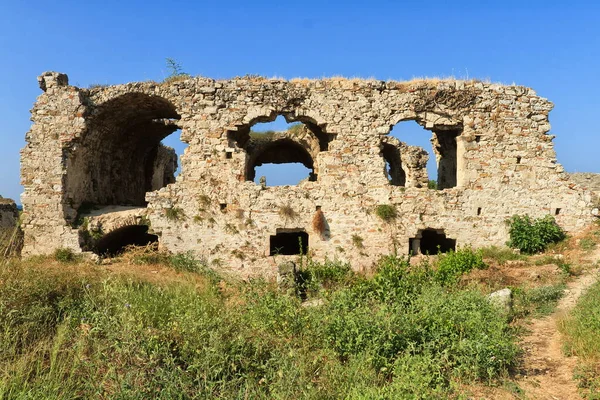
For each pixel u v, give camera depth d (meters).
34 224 16.33
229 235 16.66
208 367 6.36
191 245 16.59
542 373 7.89
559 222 17.50
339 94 17.05
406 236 16.98
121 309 7.64
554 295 12.23
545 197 17.50
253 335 7.59
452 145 18.91
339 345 7.76
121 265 15.27
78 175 17.44
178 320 7.57
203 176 16.75
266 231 16.75
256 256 16.67
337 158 16.95
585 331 8.85
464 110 17.33
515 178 17.42
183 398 5.83
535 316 10.99
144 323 7.80
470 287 12.15
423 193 17.12
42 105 16.66
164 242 16.56
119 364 6.28
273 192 16.83
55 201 16.36
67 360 6.42
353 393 6.15
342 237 16.84
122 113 18.33
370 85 17.14
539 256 16.23
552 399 6.95
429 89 17.22
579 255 15.69
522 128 17.53
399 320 8.27
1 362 6.12
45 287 8.53
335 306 8.92
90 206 17.94
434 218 17.11
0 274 8.77
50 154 16.53
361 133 17.06
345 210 16.91
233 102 16.84
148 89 16.83
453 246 17.59
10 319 7.18
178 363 6.74
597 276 13.23
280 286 12.74
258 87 16.88
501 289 12.34
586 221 17.52
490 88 17.44
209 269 16.11
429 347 7.77
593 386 7.09
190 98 16.81
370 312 8.67
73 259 15.90
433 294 10.60
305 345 7.77
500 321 9.28
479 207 17.25
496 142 17.41
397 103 17.17
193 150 16.77
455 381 7.26
